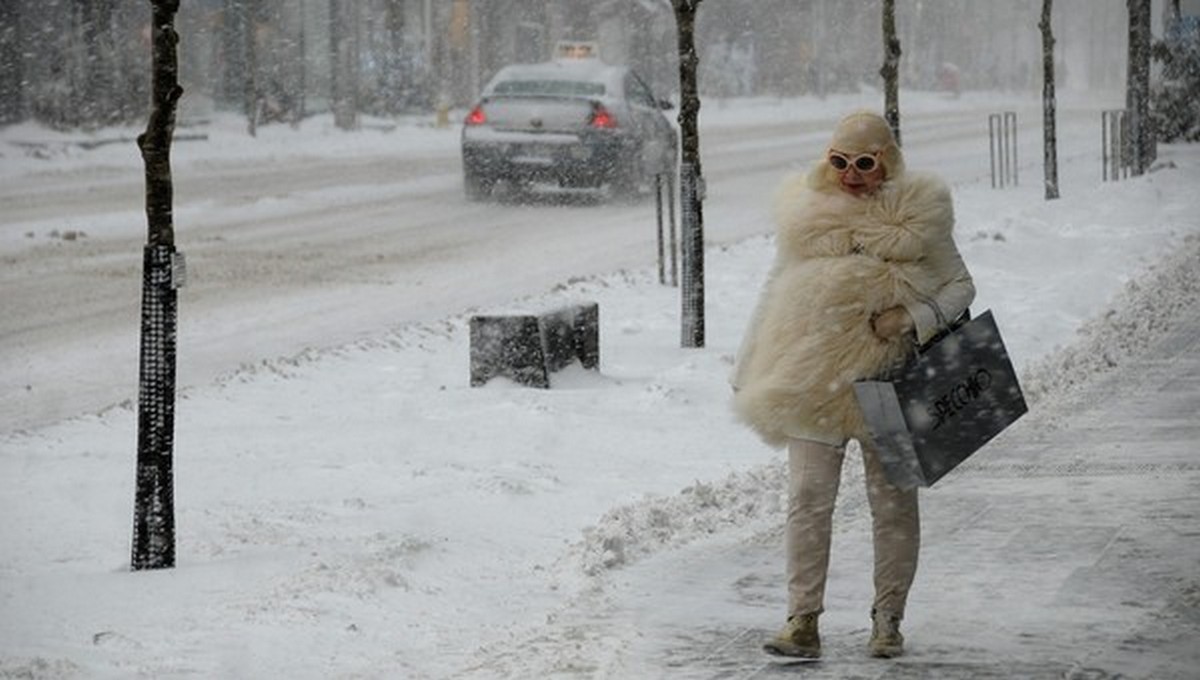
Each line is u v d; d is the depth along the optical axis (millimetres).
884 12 56125
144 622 19156
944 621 19531
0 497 26031
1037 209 66688
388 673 17562
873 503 18297
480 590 20781
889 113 56531
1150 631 19031
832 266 17875
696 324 41250
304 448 29578
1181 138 101375
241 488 26188
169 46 21766
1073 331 41406
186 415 33375
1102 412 31891
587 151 78125
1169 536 23031
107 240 65562
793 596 18188
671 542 23312
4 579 21094
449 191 85562
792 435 18078
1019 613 19766
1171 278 48250
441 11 167000
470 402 34062
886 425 17641
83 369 40031
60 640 18469
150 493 21531
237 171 99000
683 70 40938
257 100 136250
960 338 17812
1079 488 25953
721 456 28750
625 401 33938
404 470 27297
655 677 17531
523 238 66500
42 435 31953
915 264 17891
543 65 81250
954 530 23656
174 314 21750
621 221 72062
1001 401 17984
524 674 17578
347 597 20062
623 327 44219
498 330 36000
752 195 82812
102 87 128625
